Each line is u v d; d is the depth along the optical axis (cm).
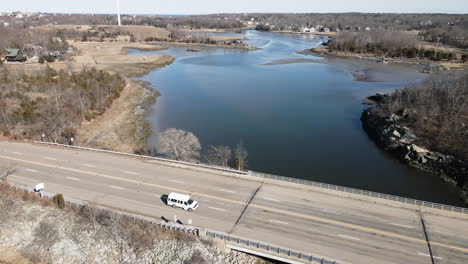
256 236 3600
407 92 8575
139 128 7869
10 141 6219
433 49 18862
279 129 8019
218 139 7356
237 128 8050
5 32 19238
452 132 6581
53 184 4688
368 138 7562
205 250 3500
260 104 10006
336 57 19725
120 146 6744
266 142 7244
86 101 8388
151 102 10050
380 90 11556
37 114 7138
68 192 4488
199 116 8881
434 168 6012
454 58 17538
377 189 5466
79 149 5891
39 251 3694
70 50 18125
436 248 3375
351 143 7275
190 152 6184
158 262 3469
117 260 3553
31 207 4250
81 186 4641
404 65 17050
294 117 8888
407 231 3641
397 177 5850
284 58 19162
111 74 12569
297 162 6356
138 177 4900
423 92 8044
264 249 3356
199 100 10375
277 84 12581
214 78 13612
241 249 3441
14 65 13800
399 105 8044
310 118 8825
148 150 6638
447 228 3684
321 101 10344
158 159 5456
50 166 5222
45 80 9838
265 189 4559
